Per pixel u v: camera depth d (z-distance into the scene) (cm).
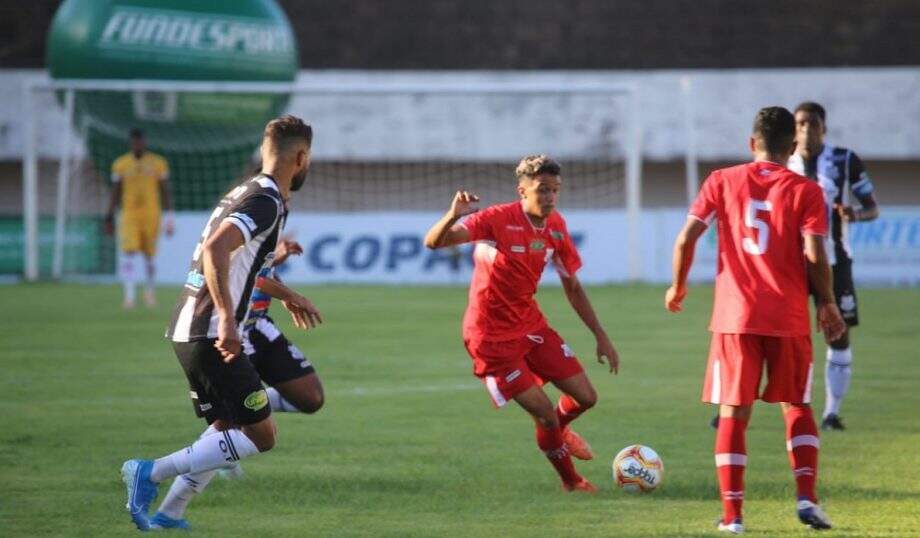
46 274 8669
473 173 10806
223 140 8781
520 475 2823
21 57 10856
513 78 10656
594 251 8319
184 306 2188
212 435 2236
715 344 2319
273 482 2728
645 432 3359
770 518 2402
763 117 2352
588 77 10688
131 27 8388
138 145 6562
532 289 2719
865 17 11162
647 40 11050
